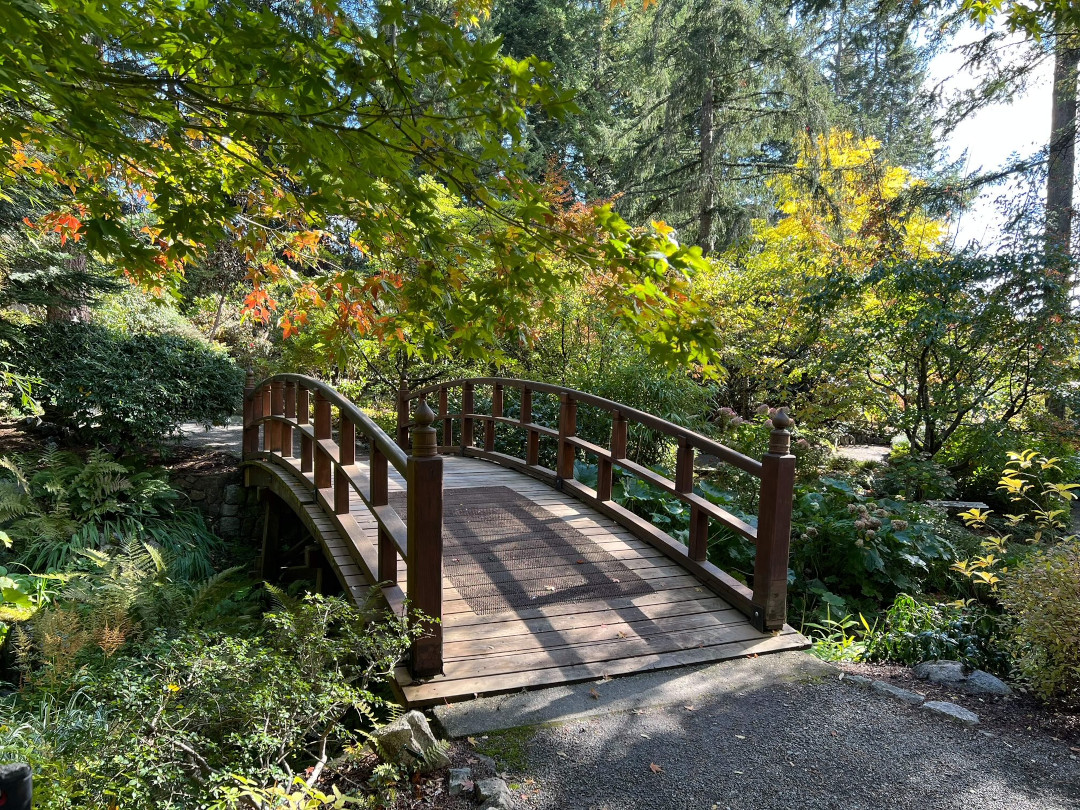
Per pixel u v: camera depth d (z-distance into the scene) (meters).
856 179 13.65
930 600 5.16
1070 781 2.52
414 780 2.48
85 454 8.10
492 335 2.80
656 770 2.56
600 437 8.34
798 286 10.12
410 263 2.83
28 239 7.28
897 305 8.30
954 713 2.98
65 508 6.57
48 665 3.54
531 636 3.53
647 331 2.60
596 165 19.22
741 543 5.89
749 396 11.07
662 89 16.97
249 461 7.17
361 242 2.93
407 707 2.92
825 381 9.17
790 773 2.55
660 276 2.27
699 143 18.17
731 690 3.17
